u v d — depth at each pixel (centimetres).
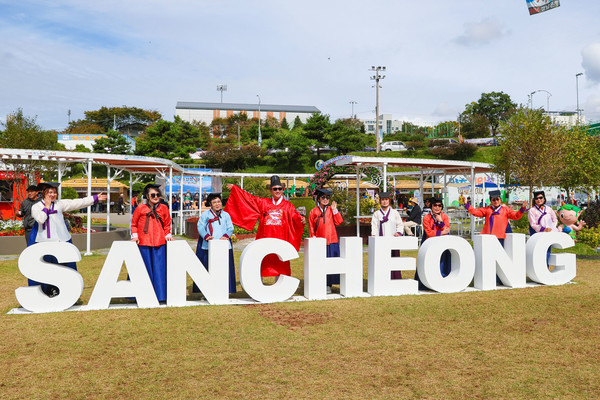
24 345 457
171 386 365
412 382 376
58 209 642
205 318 557
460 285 711
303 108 11056
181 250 620
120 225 2177
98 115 8544
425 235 777
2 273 891
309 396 349
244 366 407
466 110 8438
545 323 546
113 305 621
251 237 1655
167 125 5506
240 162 5688
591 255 1111
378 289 685
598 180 1956
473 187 1641
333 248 734
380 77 5069
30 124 2625
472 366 411
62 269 589
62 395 348
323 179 1583
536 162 1892
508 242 756
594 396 351
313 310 597
